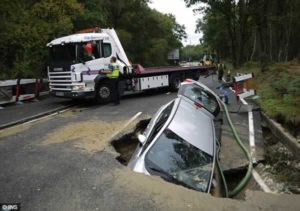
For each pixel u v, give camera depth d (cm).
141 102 1634
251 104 1432
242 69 3678
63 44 1523
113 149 830
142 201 529
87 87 1544
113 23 5131
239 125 1116
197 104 947
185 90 1020
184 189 566
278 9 3559
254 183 738
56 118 1266
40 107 1541
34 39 2050
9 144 905
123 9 5306
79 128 1065
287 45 3509
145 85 1889
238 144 936
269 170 800
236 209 508
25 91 1758
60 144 881
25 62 2050
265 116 1205
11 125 1156
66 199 552
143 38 5831
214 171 632
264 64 2822
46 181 629
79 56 1509
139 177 605
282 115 1133
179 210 502
